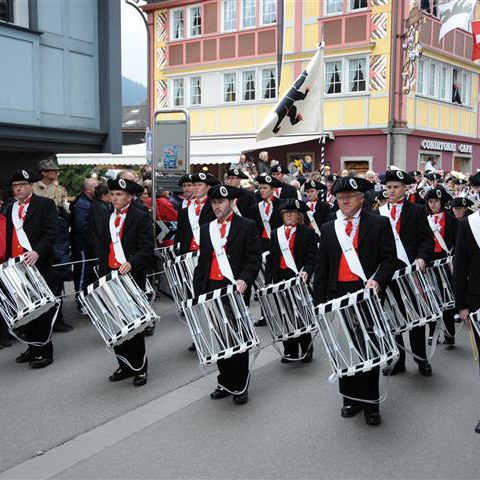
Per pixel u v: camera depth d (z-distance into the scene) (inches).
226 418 203.5
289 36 932.0
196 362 263.9
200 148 957.8
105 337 217.9
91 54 408.2
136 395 224.7
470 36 1026.7
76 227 340.8
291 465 170.2
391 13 848.9
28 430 193.9
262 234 354.9
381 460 173.0
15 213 259.1
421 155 932.0
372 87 876.0
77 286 346.3
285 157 956.0
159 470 167.6
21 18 367.6
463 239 189.6
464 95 1041.5
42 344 255.4
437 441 185.2
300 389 231.5
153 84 1086.4
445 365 260.2
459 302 190.4
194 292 227.0
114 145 417.1
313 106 490.3
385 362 180.1
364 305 182.2
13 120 359.3
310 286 269.0
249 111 980.6
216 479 162.6
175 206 387.9
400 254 247.3
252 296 393.4
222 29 1000.2
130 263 229.8
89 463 172.1
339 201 197.5
